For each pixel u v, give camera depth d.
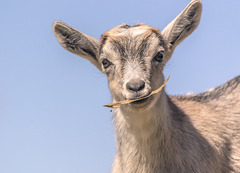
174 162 17.88
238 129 20.41
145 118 17.14
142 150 17.77
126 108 17.17
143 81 15.98
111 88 17.86
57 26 19.06
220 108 21.09
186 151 18.17
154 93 16.42
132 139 17.91
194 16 18.84
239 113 20.94
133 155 18.02
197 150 18.44
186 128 18.72
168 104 18.78
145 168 17.88
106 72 17.78
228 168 19.61
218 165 19.23
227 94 22.02
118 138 18.64
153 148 17.69
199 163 18.27
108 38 17.75
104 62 17.72
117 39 17.38
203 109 20.59
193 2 18.48
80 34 18.84
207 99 21.70
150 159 17.77
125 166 18.36
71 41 19.08
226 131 20.11
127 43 17.17
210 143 19.06
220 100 21.67
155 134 17.58
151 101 16.25
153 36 17.47
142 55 17.00
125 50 17.09
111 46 17.38
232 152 19.78
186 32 18.89
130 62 16.84
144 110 16.25
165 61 18.27
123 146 18.36
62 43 19.22
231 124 20.44
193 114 19.92
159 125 17.56
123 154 18.42
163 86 17.34
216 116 20.42
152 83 16.88
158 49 17.33
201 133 19.14
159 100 17.45
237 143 20.09
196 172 18.02
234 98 21.72
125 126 18.02
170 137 17.92
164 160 17.80
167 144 17.81
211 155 18.89
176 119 18.69
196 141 18.64
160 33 18.03
